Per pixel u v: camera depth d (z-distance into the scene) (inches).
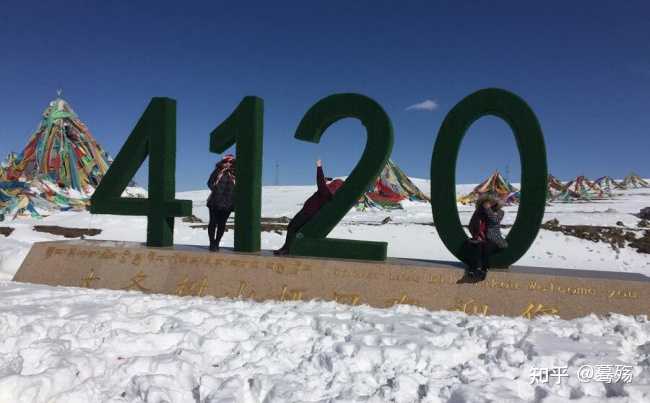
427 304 253.6
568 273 264.2
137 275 298.7
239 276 282.8
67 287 298.8
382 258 284.5
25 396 138.3
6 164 1189.1
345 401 138.7
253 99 304.2
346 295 264.1
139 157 330.6
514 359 167.5
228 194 309.4
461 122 271.3
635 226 737.6
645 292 234.1
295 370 164.4
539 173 256.1
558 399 137.1
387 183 1256.2
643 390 140.9
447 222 272.2
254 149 304.2
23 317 208.4
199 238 622.8
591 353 173.8
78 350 172.6
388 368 163.6
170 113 323.3
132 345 178.4
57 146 1157.7
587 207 1226.6
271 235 647.8
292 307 245.6
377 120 282.4
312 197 299.3
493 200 253.9
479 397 136.1
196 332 190.4
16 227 703.7
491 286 251.3
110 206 332.8
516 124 259.4
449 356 170.1
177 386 150.2
